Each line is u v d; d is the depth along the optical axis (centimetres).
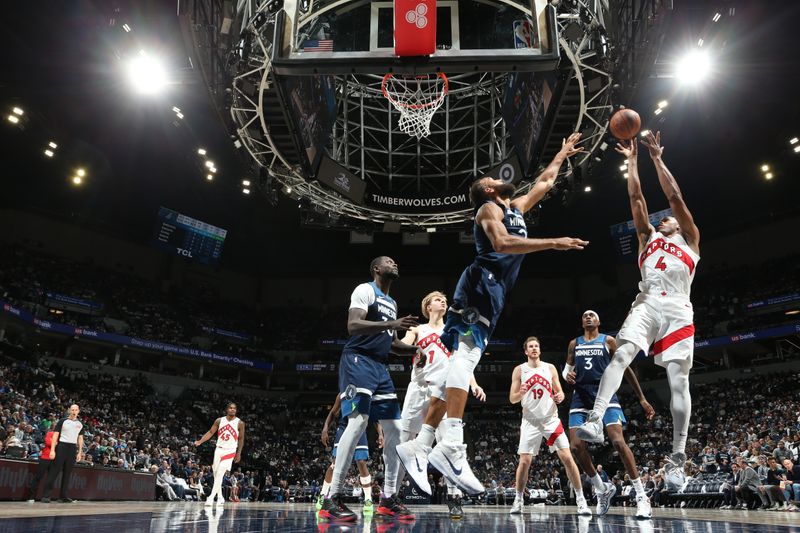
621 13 1248
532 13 1039
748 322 3122
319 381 3909
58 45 2253
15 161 2931
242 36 1185
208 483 2044
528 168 1498
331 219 1852
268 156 1622
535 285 4069
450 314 392
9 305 2691
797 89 2444
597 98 1370
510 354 3797
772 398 2636
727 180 3167
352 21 1514
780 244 3356
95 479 1141
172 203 3653
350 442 441
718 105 2580
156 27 1812
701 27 1680
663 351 428
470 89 1961
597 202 3441
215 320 3859
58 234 3394
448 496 494
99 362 3130
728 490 1447
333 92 1584
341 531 270
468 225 1831
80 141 2959
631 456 564
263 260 4178
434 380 629
